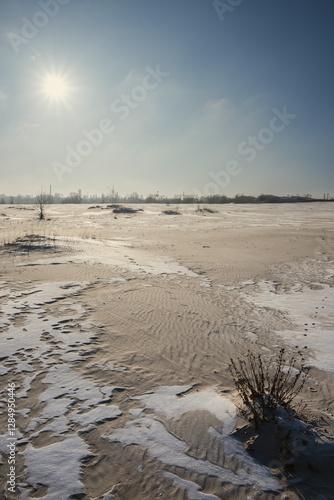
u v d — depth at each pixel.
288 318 8.22
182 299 9.41
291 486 2.98
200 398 4.43
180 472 3.15
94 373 5.07
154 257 16.42
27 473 3.13
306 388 4.93
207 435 3.62
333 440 3.55
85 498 2.88
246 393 4.36
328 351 6.31
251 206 76.06
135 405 4.26
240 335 6.99
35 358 5.45
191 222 41.75
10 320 7.05
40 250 15.62
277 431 3.41
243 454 3.33
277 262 16.09
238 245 21.78
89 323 7.11
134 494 2.94
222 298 9.80
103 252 16.52
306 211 61.66
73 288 9.80
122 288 10.15
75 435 3.67
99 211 58.53
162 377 5.05
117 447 3.48
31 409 4.12
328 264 15.79
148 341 6.40
